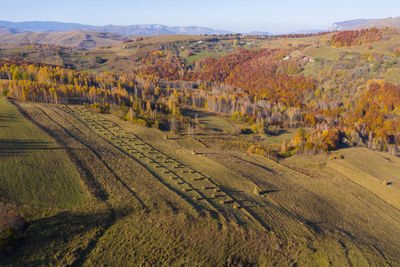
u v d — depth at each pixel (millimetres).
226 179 64312
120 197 46969
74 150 65188
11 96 110688
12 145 61531
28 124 77750
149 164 66812
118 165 61750
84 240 36438
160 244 37688
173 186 55531
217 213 46375
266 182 66812
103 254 34875
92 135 82438
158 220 42094
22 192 44125
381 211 61312
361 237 48062
